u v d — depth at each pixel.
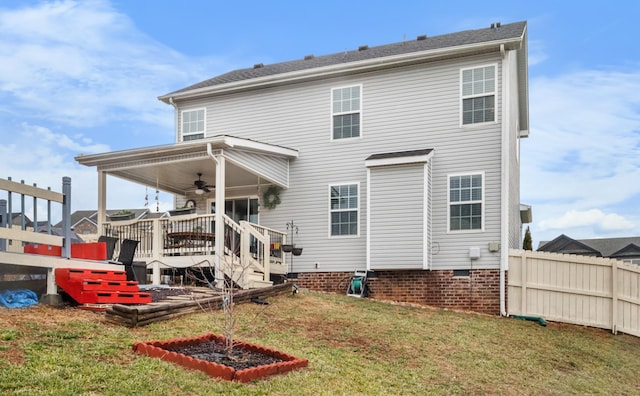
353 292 13.76
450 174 13.59
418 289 13.38
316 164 15.07
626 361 10.09
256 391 5.25
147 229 13.15
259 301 9.98
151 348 5.79
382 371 6.87
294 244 14.98
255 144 13.38
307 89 15.41
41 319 6.57
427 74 14.12
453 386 6.81
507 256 12.84
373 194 13.66
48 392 4.32
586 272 12.62
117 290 7.98
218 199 12.16
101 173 13.58
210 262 12.04
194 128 16.64
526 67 16.84
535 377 7.98
